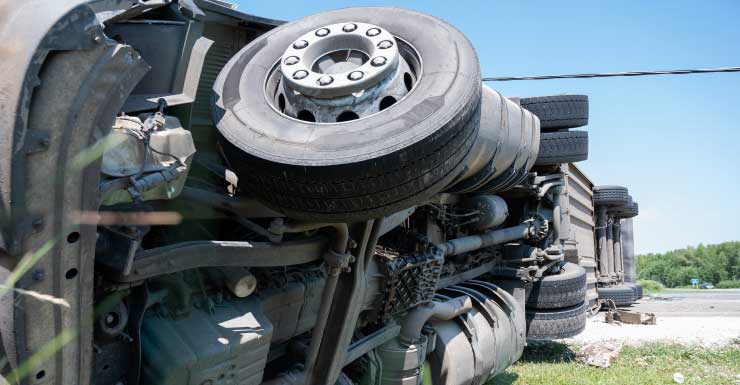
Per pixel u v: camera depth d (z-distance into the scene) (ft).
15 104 5.08
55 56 5.33
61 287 5.87
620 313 41.52
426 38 9.28
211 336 8.47
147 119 7.08
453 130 8.05
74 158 5.59
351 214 8.29
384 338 13.99
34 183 5.33
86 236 5.92
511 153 19.84
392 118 7.98
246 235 10.98
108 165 6.25
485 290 21.11
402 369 14.44
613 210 59.36
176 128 7.30
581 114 26.86
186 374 7.94
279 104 9.27
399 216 12.32
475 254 22.89
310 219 8.57
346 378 12.84
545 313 26.45
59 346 6.08
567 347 29.50
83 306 6.20
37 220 5.43
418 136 7.72
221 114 8.84
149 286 8.46
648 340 32.19
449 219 20.03
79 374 6.46
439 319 16.65
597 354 27.22
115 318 7.46
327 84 8.36
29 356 5.81
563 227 28.32
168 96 8.05
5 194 5.19
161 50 8.21
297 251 9.65
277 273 11.04
